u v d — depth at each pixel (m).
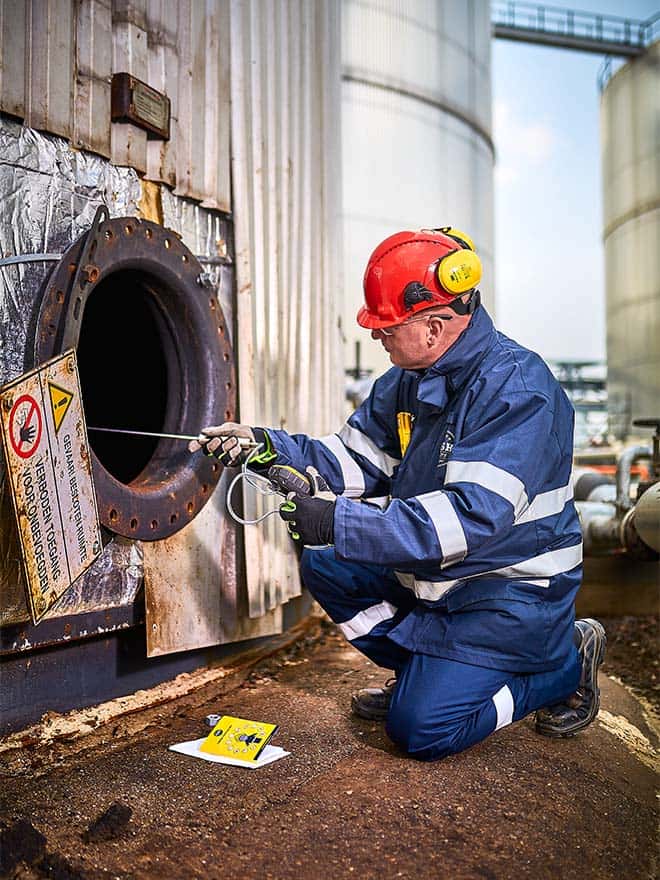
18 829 1.66
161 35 2.54
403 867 1.62
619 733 2.47
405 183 9.66
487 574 2.10
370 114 9.43
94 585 2.32
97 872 1.57
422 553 1.95
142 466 2.99
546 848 1.71
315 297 3.61
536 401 2.04
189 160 2.68
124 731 2.31
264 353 3.06
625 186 11.01
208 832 1.73
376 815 1.81
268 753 2.13
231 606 2.86
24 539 1.84
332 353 3.92
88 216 2.29
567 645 2.19
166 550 2.56
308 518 2.04
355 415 2.57
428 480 2.20
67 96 2.19
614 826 1.86
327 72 3.78
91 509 2.11
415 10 9.76
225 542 2.83
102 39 2.32
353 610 2.46
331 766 2.06
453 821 1.79
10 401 1.79
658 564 4.24
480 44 11.07
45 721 2.25
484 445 2.00
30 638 2.13
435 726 2.03
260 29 3.04
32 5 2.09
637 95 10.80
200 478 2.61
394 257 2.15
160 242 2.46
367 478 2.52
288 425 3.29
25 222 2.09
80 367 3.09
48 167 2.15
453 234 2.27
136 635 2.56
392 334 2.18
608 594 4.20
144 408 3.00
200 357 2.67
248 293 2.91
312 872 1.60
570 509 2.20
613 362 11.45
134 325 2.95
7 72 2.01
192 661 2.80
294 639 3.38
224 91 2.84
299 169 3.42
